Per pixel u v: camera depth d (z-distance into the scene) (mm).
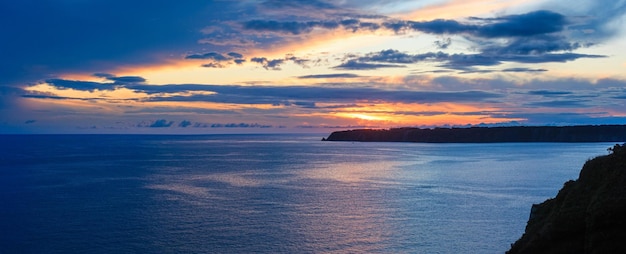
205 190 96312
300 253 50531
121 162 174000
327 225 62875
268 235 57625
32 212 72375
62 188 100125
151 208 75188
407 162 170375
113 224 63719
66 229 61094
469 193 90188
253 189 97875
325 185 104688
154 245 53375
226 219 66625
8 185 105562
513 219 65562
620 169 30484
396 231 59375
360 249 51906
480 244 53219
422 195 88250
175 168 148375
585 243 27938
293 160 184875
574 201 31516
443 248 51844
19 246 53344
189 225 62938
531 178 114875
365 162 172250
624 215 27125
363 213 70688
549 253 29156
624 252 26094
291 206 77062
